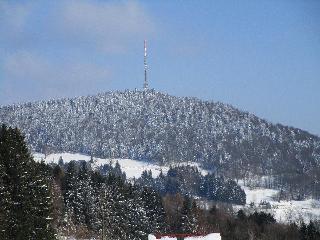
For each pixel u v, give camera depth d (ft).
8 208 142.10
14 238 141.28
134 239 300.40
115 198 293.23
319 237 327.67
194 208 381.40
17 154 148.25
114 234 271.69
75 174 303.68
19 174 146.61
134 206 313.32
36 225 149.28
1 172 143.54
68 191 285.64
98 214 264.31
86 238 254.27
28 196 147.33
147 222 312.91
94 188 296.51
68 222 251.19
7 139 149.38
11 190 144.97
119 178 340.59
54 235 156.66
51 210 156.76
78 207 278.26
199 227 352.90
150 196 358.84
